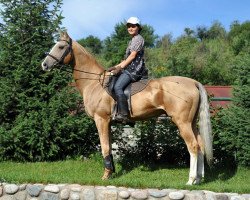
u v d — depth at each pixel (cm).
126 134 1020
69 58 805
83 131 966
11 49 977
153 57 3697
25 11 987
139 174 844
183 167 930
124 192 686
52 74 976
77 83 822
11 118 998
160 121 959
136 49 766
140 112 766
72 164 925
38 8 992
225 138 887
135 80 774
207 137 736
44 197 707
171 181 775
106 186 712
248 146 860
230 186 720
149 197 683
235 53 3953
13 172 834
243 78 909
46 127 939
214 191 699
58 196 704
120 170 872
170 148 962
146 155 975
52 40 1005
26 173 820
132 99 765
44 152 966
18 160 981
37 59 976
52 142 960
